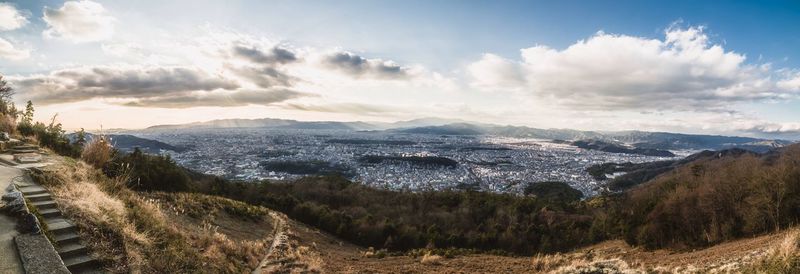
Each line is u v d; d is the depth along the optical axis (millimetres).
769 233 26109
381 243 40375
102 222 9570
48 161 13219
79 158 16422
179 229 15094
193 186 37375
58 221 8852
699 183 42938
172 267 9844
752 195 30594
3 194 9273
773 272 10719
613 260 17781
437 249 35469
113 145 17484
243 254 16953
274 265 17328
